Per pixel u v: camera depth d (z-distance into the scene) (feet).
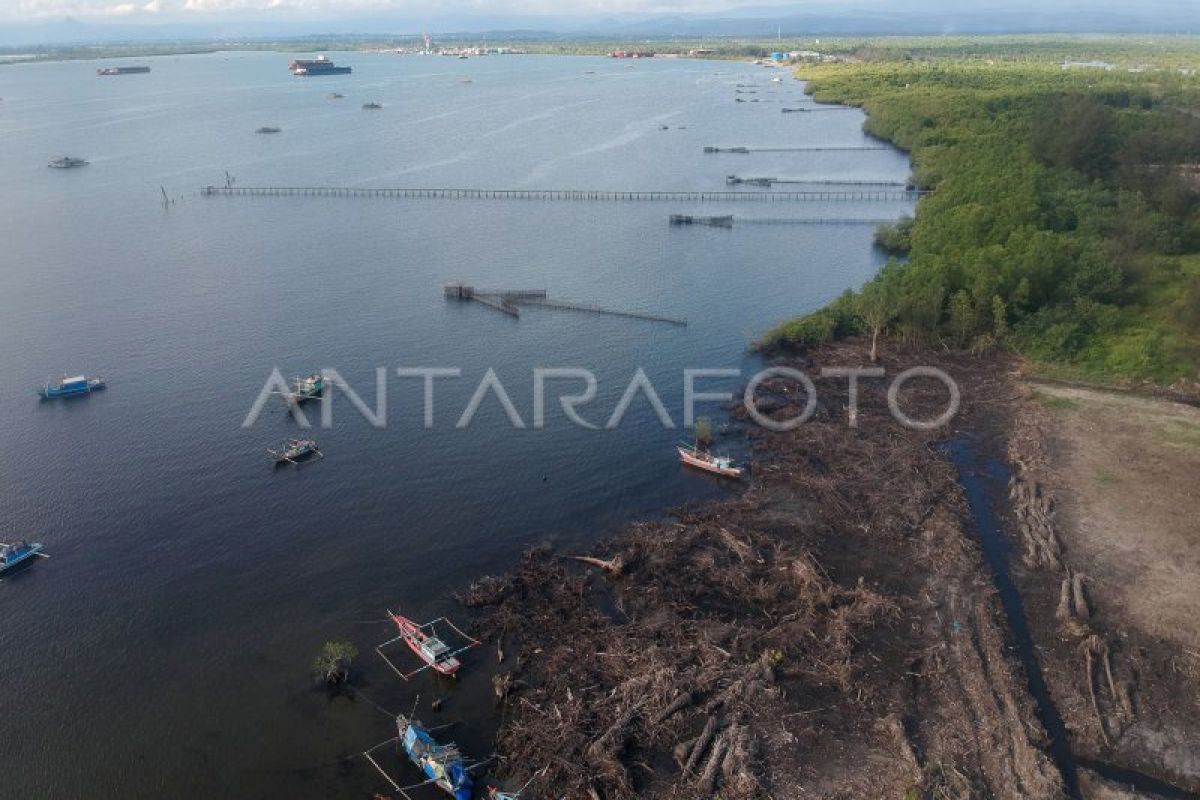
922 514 295.69
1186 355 399.44
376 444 344.90
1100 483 315.17
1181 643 238.48
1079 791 196.03
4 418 361.71
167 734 212.64
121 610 253.85
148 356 421.59
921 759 201.05
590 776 196.24
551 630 244.01
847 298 468.75
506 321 472.03
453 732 213.05
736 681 221.46
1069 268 454.40
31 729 213.87
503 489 314.76
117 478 319.68
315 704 221.66
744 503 304.30
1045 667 231.91
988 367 411.95
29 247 595.88
